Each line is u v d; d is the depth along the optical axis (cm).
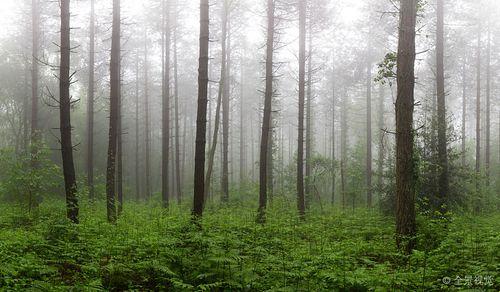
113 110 1650
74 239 979
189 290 700
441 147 1719
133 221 1376
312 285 686
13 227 1320
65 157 1245
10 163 1686
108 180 1571
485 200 2219
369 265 894
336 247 988
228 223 1281
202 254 812
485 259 804
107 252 840
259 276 725
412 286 698
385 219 1694
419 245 1018
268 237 1152
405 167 1047
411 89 1070
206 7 1199
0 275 662
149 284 754
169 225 1091
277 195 2600
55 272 742
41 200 2186
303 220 1723
